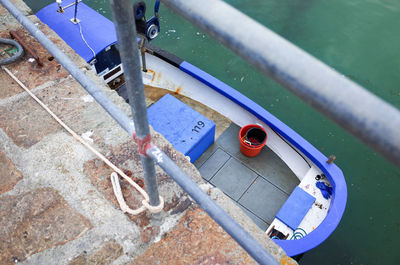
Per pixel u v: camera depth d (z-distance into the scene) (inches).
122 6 22.5
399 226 232.4
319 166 209.6
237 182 223.8
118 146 64.5
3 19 86.8
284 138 224.5
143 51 232.1
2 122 67.4
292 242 176.9
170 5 19.3
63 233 54.1
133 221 55.4
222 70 321.4
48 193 58.4
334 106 13.4
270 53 15.2
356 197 246.1
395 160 12.3
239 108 244.2
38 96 71.4
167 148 64.1
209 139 225.9
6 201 57.3
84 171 61.1
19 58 77.5
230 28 16.5
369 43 363.9
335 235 226.5
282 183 224.1
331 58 348.8
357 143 274.4
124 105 70.2
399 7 406.3
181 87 265.1
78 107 70.2
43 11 242.5
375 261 215.9
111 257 52.2
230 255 52.5
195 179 61.1
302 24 376.2
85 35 230.1
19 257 51.9
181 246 53.3
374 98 12.9
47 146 64.1
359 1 411.5
